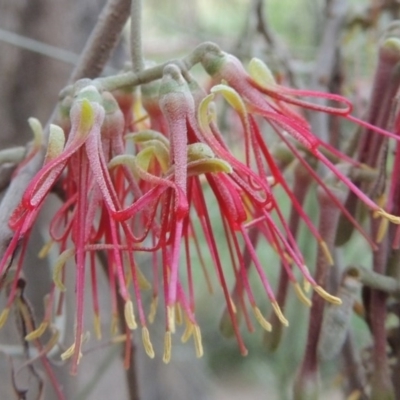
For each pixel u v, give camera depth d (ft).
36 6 1.17
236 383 2.81
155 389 1.66
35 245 1.06
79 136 0.63
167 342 0.59
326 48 0.89
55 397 1.14
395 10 0.88
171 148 0.63
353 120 0.66
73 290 1.06
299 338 1.40
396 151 0.68
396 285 0.70
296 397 0.71
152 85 0.68
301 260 0.66
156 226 0.64
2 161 0.72
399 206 0.70
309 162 0.74
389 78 0.70
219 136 0.64
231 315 0.66
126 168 0.65
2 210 0.67
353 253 1.24
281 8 1.71
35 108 1.19
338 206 0.69
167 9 1.97
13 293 0.66
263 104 0.66
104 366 0.96
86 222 0.63
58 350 0.80
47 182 0.61
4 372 1.10
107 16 0.70
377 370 0.71
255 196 0.64
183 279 1.82
